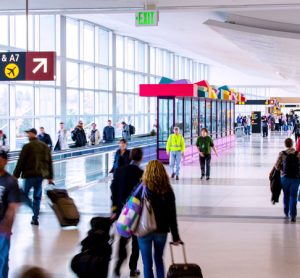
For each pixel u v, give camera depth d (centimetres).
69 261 871
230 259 897
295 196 1212
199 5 1512
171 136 2042
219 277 797
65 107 3175
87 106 3534
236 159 2872
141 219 678
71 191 1688
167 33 3136
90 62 3531
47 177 1147
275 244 998
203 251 948
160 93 2475
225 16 1895
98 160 1975
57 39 3112
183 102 2609
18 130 2688
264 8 1500
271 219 1239
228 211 1342
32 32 2792
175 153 2034
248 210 1359
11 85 2616
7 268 688
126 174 797
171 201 681
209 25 1878
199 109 2984
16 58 1378
